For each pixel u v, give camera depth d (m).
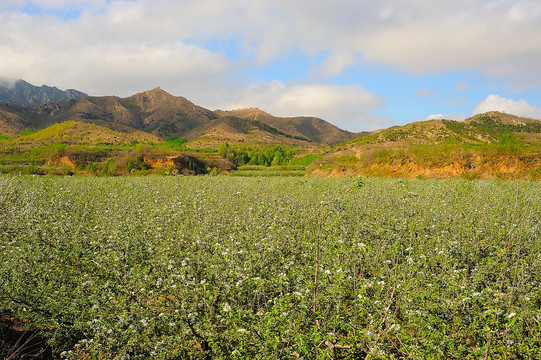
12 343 6.15
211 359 5.76
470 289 6.48
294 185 18.25
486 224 10.23
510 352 5.21
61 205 12.57
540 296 6.67
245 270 6.57
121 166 62.09
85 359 6.01
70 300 6.58
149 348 5.57
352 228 9.72
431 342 5.07
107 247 7.79
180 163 70.81
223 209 12.32
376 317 5.76
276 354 4.87
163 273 6.95
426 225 10.16
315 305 5.83
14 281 6.75
